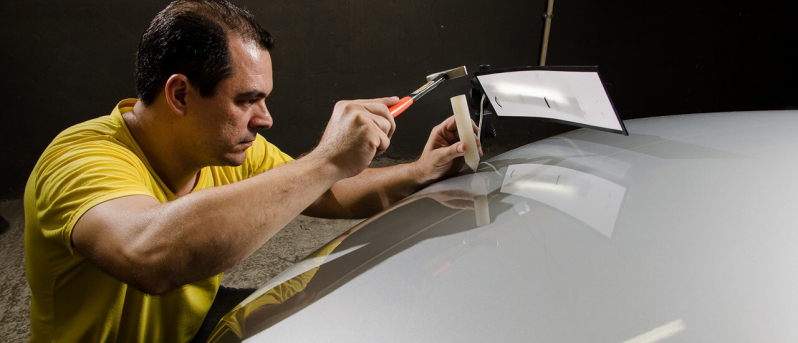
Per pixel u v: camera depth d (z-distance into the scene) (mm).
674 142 654
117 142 601
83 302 609
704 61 2656
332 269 480
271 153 879
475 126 788
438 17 2242
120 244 444
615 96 2633
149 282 442
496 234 462
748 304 329
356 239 542
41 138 2014
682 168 547
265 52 570
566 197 521
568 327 330
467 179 669
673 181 515
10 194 2049
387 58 2271
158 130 598
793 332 307
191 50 517
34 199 579
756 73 2764
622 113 2684
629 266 377
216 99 543
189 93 540
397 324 367
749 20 2619
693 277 357
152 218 449
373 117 549
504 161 725
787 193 455
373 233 542
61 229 495
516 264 403
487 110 871
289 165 520
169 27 521
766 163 527
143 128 610
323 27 2154
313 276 479
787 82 2832
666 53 2590
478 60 2361
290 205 488
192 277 453
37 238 582
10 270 1557
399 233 519
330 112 2309
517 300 362
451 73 698
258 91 562
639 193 500
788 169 505
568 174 595
